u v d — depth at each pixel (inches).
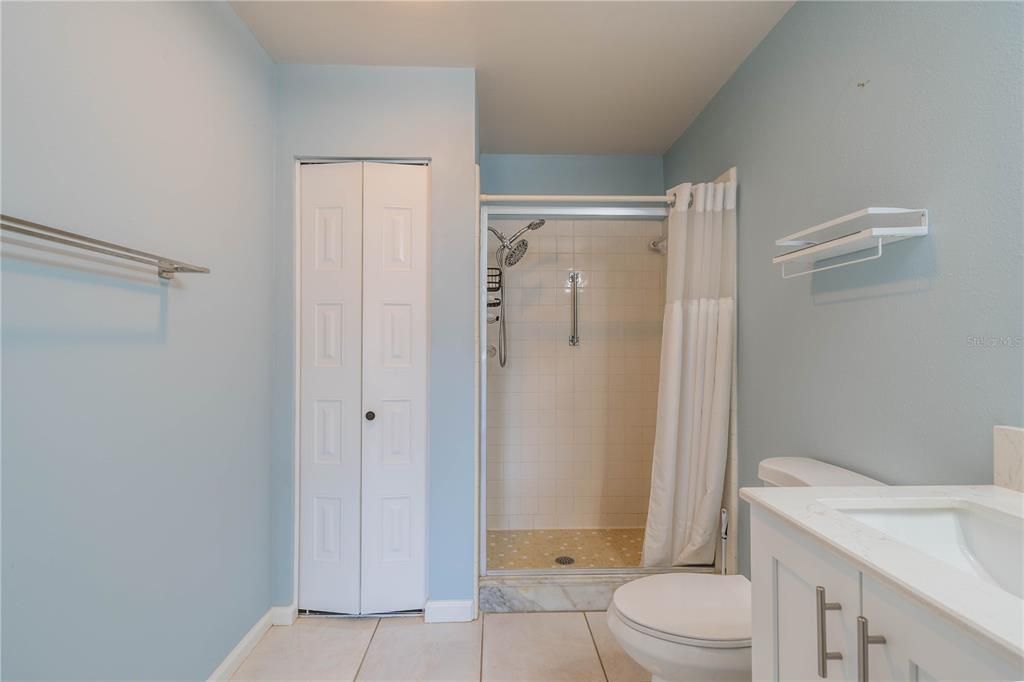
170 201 59.2
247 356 78.7
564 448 134.3
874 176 56.9
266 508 85.8
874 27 56.7
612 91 99.7
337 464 90.5
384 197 91.3
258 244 82.7
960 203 46.2
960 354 46.4
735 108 91.7
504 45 83.9
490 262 133.5
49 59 42.9
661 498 94.0
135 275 53.3
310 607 90.4
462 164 91.0
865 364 58.6
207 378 67.4
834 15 63.8
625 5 73.3
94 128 47.7
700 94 101.0
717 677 52.9
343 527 90.3
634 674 74.0
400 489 91.1
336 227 91.2
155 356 56.6
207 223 67.2
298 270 91.1
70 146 45.1
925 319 50.1
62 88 44.1
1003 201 42.3
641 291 135.7
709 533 91.2
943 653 25.1
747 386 86.8
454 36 81.3
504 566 105.0
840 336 63.0
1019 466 40.9
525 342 134.3
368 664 76.0
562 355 134.7
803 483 57.3
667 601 59.9
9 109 39.4
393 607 90.7
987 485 44.1
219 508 70.4
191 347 63.6
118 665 51.1
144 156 54.7
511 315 134.0
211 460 68.3
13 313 39.9
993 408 43.4
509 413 133.9
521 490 133.6
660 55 86.7
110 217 49.8
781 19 76.2
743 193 88.5
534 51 85.7
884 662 29.0
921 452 50.7
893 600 28.4
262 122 84.3
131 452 52.9
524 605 93.2
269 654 78.5
